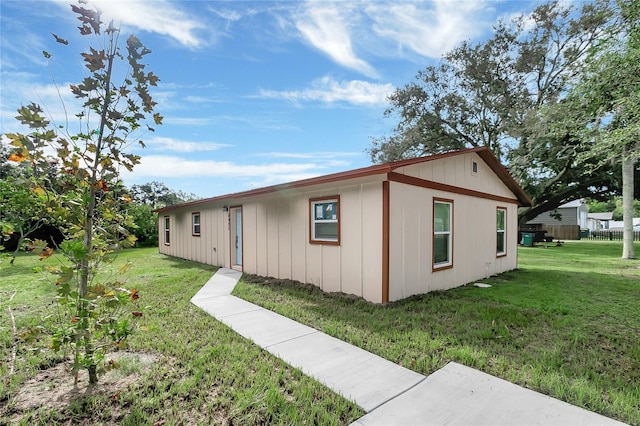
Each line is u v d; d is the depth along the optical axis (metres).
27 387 2.59
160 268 9.45
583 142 8.18
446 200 6.72
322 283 6.38
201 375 2.78
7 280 7.07
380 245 5.27
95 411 2.28
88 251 2.38
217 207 10.12
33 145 2.14
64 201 2.30
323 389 2.61
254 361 3.10
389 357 3.20
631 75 5.97
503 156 19.58
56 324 3.62
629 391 2.54
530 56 17.02
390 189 5.27
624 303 5.32
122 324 2.47
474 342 3.57
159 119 2.65
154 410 2.30
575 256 12.86
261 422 2.20
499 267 8.85
